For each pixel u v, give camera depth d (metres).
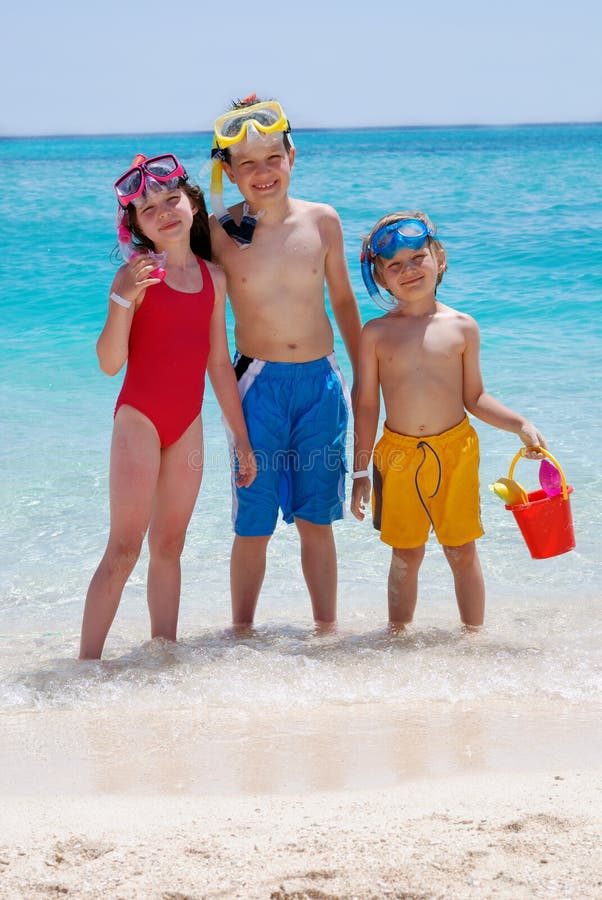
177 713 3.21
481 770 2.69
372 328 4.30
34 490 5.96
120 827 2.34
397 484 4.23
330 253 4.45
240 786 2.63
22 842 2.26
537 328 10.02
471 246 15.06
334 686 3.44
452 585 4.82
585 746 2.87
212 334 4.21
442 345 4.20
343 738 2.98
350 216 19.33
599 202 20.62
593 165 36.53
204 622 4.43
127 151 88.81
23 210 22.45
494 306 11.09
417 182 28.42
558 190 24.27
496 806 2.41
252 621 4.42
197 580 4.89
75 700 3.33
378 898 1.99
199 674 3.56
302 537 4.50
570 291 11.73
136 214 3.93
